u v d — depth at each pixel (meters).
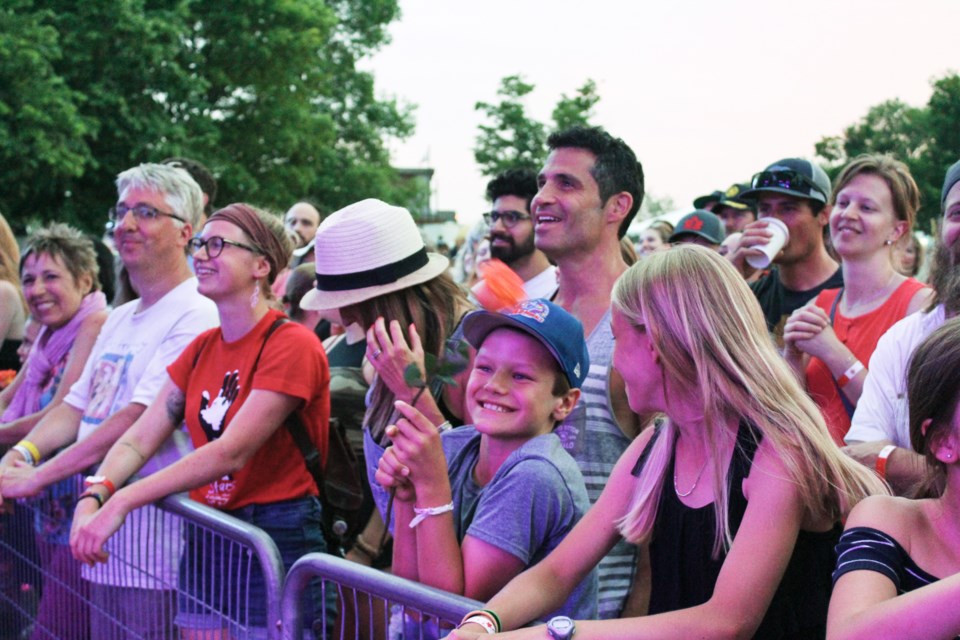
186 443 3.15
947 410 1.46
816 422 1.72
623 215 2.80
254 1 22.44
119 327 3.46
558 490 1.99
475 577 1.93
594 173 2.73
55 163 17.72
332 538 2.93
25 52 17.23
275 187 23.56
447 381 1.92
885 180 2.93
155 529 2.76
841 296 3.10
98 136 20.09
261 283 2.92
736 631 1.60
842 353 2.73
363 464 3.60
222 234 2.84
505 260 4.29
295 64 23.92
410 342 2.60
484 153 18.78
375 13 29.25
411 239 2.69
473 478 2.23
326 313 3.93
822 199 3.35
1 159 17.81
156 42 20.02
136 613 2.86
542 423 2.10
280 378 2.74
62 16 19.00
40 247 3.98
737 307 1.75
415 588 1.89
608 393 2.52
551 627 1.64
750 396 1.69
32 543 3.49
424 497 1.95
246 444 2.68
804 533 1.72
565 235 2.74
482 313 2.11
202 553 2.58
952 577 1.33
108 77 19.75
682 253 1.81
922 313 2.46
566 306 2.83
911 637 1.32
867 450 2.36
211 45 22.58
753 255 3.22
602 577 2.38
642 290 1.80
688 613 1.63
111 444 3.15
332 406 3.66
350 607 2.13
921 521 1.51
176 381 3.02
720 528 1.69
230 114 23.45
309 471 2.86
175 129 20.08
